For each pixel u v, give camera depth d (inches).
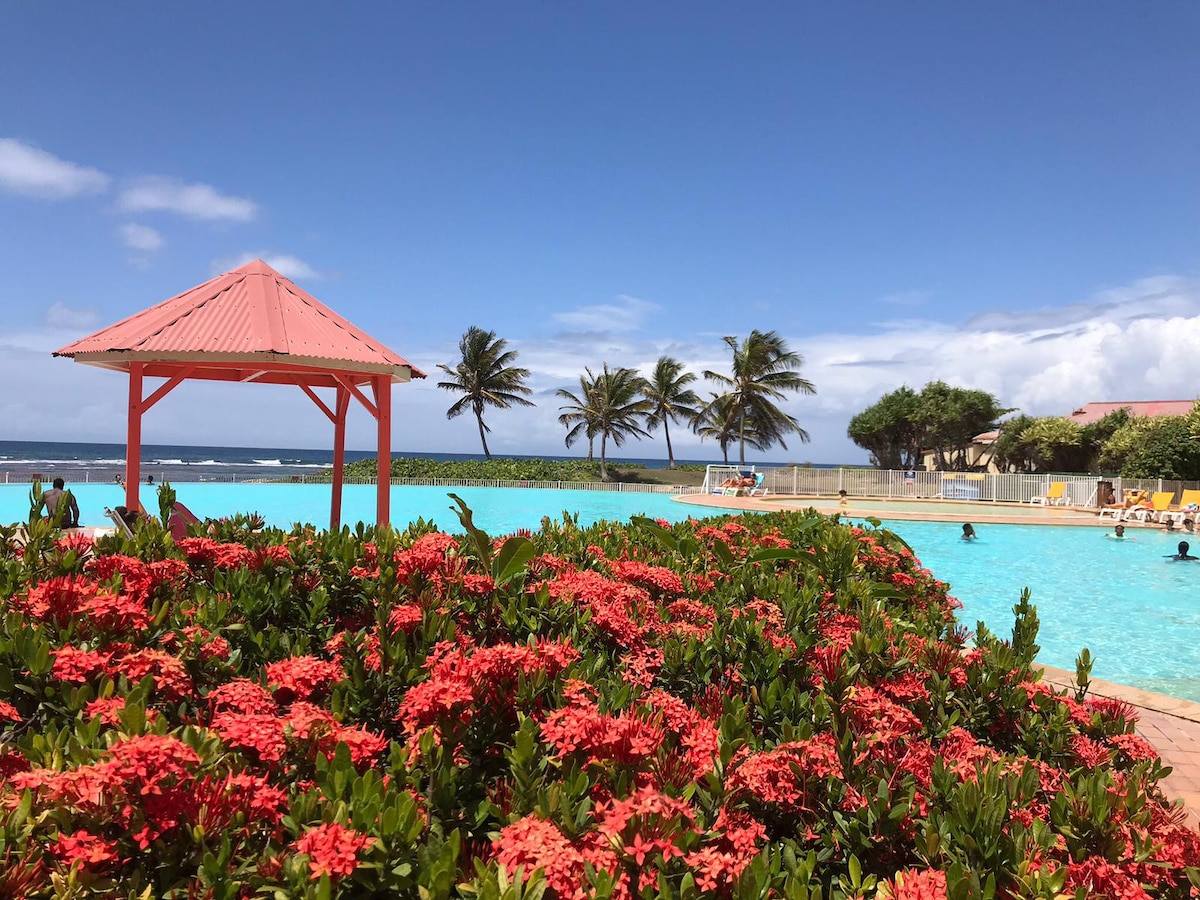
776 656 120.6
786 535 256.8
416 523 211.9
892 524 978.1
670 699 94.8
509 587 140.1
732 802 79.0
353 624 135.8
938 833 74.1
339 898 57.0
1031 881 68.2
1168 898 77.1
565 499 1392.7
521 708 90.2
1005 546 822.5
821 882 76.1
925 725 115.5
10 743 87.0
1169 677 363.9
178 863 63.4
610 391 1948.8
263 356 372.2
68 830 63.3
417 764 79.2
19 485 1234.0
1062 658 399.9
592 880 57.9
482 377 1982.0
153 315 411.2
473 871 66.8
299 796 68.0
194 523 191.8
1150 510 1052.5
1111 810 83.8
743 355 1836.9
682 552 211.8
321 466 2613.2
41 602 107.6
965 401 1907.0
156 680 91.2
